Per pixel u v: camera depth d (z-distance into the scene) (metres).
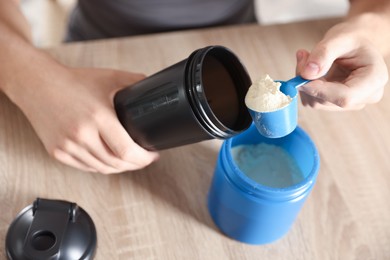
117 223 0.50
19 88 0.55
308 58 0.47
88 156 0.51
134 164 0.51
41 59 0.57
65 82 0.54
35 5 1.41
